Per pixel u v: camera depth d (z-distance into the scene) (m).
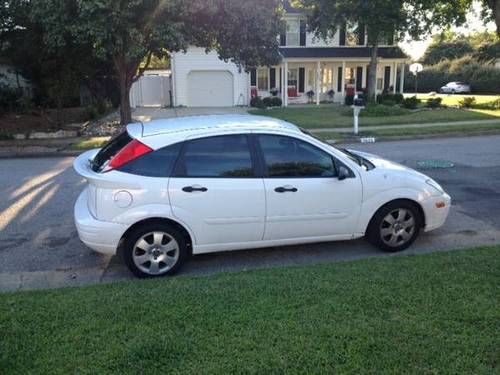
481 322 3.46
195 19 14.91
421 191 5.47
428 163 10.88
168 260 4.95
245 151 4.99
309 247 5.73
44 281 4.88
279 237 5.19
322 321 3.52
